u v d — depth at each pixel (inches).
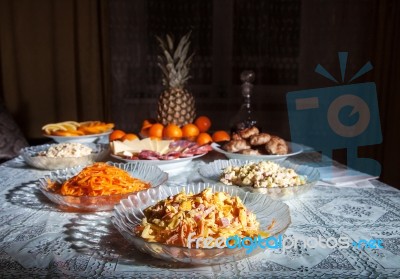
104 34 119.9
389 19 123.8
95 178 39.9
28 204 41.5
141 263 28.9
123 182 41.0
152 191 38.9
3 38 116.6
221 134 68.6
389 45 124.6
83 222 36.7
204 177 46.3
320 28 130.7
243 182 42.8
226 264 28.8
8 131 87.9
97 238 33.2
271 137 60.5
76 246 31.6
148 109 129.4
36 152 61.2
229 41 131.6
